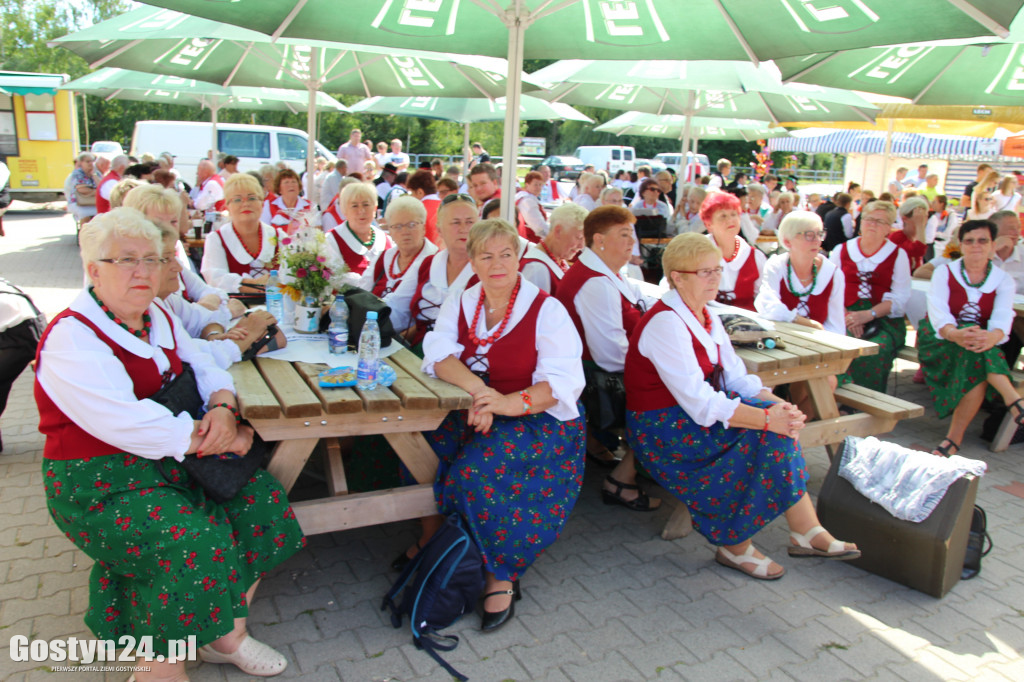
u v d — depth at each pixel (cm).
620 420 342
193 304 332
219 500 236
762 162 1883
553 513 279
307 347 322
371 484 342
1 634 254
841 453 338
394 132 3494
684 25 407
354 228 472
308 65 775
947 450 457
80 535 217
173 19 506
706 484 303
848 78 516
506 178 425
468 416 272
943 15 295
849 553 285
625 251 355
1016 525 375
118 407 215
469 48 441
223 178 926
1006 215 552
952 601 304
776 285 445
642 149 4031
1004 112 763
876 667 259
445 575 259
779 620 285
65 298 800
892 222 495
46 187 1673
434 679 242
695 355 302
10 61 3531
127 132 3378
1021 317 520
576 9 423
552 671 248
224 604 218
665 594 300
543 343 289
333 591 292
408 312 404
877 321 498
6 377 373
